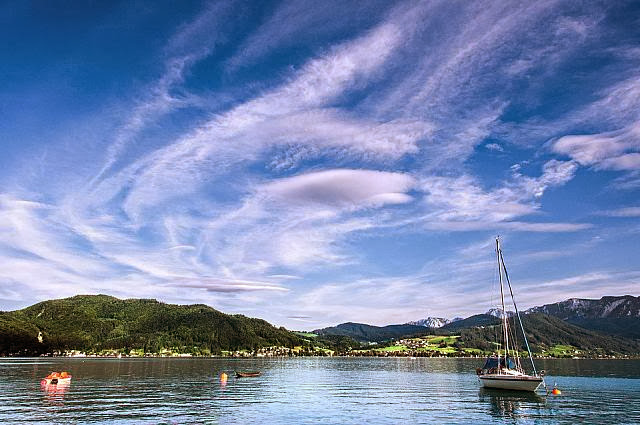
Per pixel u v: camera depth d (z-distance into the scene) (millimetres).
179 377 110938
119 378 106500
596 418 51156
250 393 75250
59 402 61188
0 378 102375
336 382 101625
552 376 120125
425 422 48344
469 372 147000
